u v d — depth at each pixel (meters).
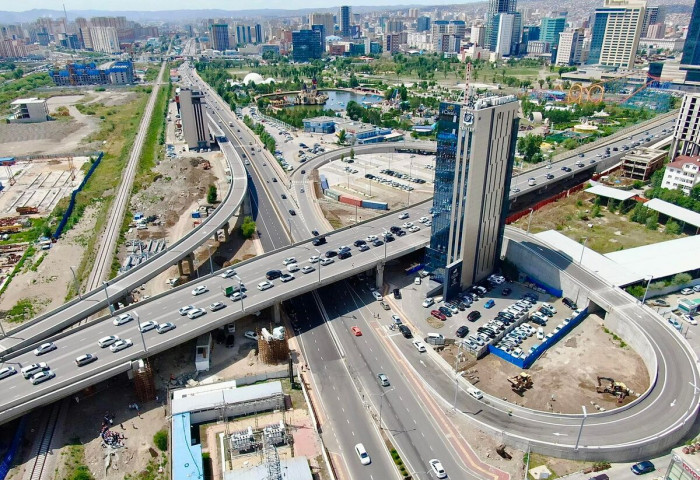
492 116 163.00
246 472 109.81
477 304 181.50
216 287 173.50
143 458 119.56
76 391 128.88
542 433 122.94
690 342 159.12
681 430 122.56
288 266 184.62
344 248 196.00
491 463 117.75
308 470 111.12
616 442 118.38
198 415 127.81
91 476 114.88
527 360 148.88
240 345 158.50
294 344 159.88
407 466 117.06
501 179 181.75
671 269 191.25
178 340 144.50
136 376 133.00
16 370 134.38
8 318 175.50
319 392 139.88
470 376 145.62
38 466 117.00
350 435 125.81
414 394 139.62
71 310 160.50
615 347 159.38
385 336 164.12
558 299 185.62
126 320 154.50
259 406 131.62
